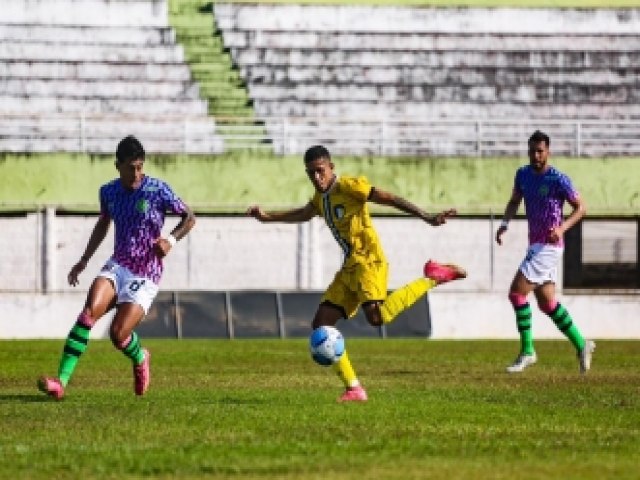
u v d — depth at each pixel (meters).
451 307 100.06
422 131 126.06
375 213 108.50
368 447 29.86
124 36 132.75
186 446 30.06
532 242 55.16
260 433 32.50
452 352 75.88
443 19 140.00
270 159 112.19
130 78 128.25
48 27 131.62
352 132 124.75
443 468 26.72
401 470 26.45
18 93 124.88
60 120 122.19
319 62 133.00
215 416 36.12
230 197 111.56
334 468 26.78
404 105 128.88
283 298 97.31
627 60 136.50
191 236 105.31
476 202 113.31
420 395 43.66
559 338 100.88
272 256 105.88
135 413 36.88
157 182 40.69
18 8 133.38
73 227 103.94
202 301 96.06
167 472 26.45
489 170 113.50
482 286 108.19
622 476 25.78
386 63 133.62
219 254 105.62
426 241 108.62
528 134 126.62
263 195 112.06
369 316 40.09
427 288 40.47
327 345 40.38
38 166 110.31
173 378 52.22
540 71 133.88
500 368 59.28
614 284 148.75
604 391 45.81
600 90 133.00
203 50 132.88
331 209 40.38
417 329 98.69
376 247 40.38
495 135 126.94
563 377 53.16
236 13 138.38
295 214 40.97
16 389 46.38
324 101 128.25
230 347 81.06
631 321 102.50
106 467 27.03
